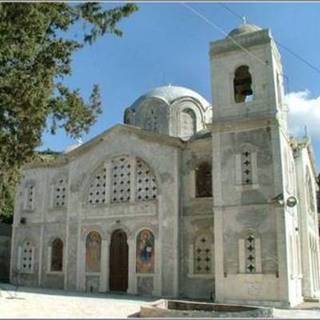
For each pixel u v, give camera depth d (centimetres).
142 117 3647
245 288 2444
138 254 3027
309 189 3497
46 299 2423
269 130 2581
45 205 3612
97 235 3238
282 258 2389
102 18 2117
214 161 2686
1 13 1795
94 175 3359
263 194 2519
